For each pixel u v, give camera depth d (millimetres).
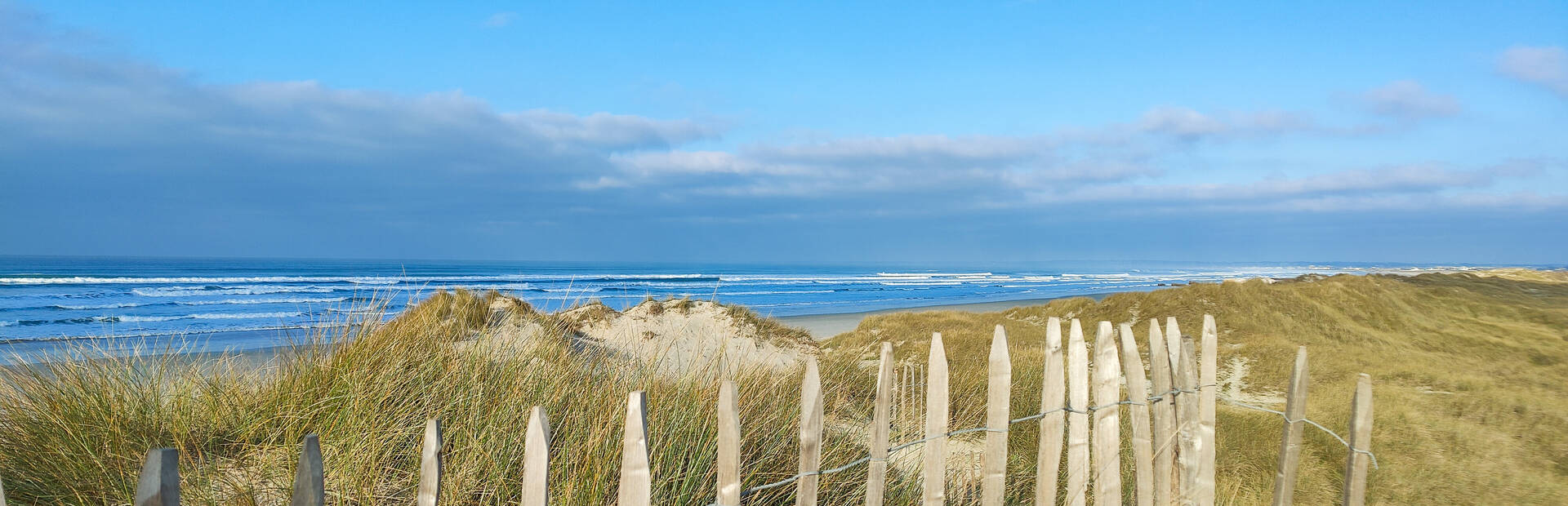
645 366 4344
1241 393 11281
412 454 3059
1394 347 16641
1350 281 23625
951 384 7379
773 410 4227
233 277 64312
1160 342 3098
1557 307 25531
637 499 1568
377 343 3941
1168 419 3113
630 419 1584
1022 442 6371
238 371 3711
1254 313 19531
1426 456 7320
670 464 3039
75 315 26406
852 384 6770
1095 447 2832
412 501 2730
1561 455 7645
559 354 4395
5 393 3064
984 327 19797
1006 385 2529
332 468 2791
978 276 143000
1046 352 2656
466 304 5773
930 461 2346
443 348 4172
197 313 27969
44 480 2623
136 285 48781
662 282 69812
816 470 2039
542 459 1512
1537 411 9242
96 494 2619
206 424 3156
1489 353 16234
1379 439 7773
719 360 4719
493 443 3043
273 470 2836
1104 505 2846
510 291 7621
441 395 3566
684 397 3779
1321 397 9859
